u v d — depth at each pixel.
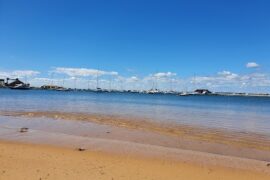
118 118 31.30
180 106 67.56
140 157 13.26
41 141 16.36
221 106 77.62
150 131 21.92
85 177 9.94
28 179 9.51
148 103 78.50
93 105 56.56
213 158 13.65
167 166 11.92
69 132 20.05
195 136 20.38
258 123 32.06
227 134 22.08
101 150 14.46
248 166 12.41
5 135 18.11
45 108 42.59
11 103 53.47
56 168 10.88
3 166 10.90
